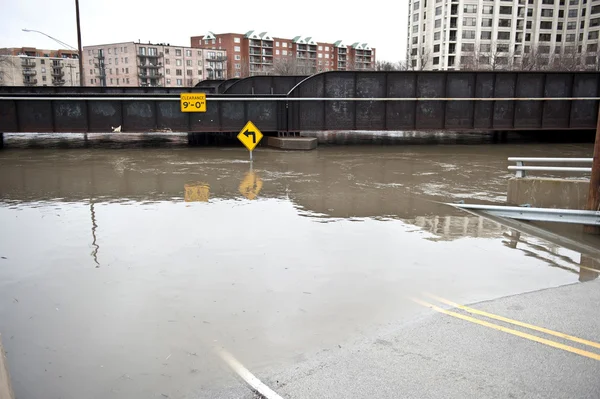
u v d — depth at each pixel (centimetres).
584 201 920
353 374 390
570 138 2697
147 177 1352
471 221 888
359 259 669
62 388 379
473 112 2255
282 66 13525
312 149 2103
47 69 17600
